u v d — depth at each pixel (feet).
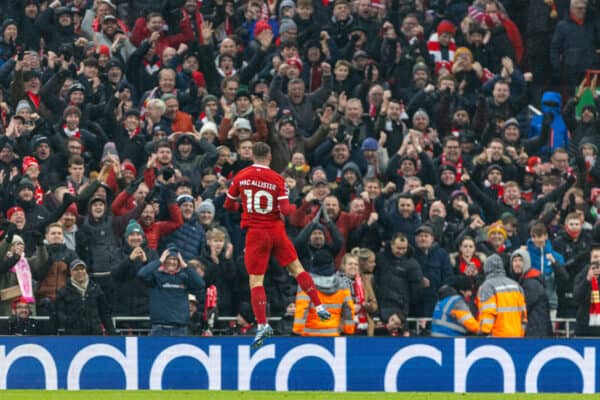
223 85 212.43
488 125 219.00
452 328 165.07
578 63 248.11
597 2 248.93
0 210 178.81
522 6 265.34
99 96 211.41
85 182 188.24
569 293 178.70
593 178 209.26
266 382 151.43
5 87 216.54
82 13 240.12
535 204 197.77
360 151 203.92
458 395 151.43
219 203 183.73
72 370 149.79
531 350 153.17
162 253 175.22
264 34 227.40
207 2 248.32
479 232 183.62
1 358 149.28
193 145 195.72
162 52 231.50
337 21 237.04
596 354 153.38
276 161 199.21
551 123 235.81
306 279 147.74
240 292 173.27
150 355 150.61
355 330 169.68
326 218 174.40
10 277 161.58
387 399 148.56
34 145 190.70
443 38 244.01
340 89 222.89
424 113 215.31
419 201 191.83
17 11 235.40
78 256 171.94
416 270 173.88
